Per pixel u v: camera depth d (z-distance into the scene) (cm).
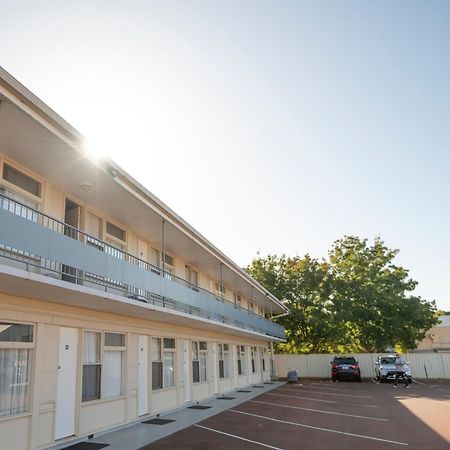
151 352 1533
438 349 5491
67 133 935
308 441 1073
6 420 875
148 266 1686
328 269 3950
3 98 779
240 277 2456
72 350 1113
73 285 917
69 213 1261
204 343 2102
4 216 755
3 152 992
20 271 790
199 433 1181
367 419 1408
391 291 3694
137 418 1371
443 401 1852
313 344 3922
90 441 1075
